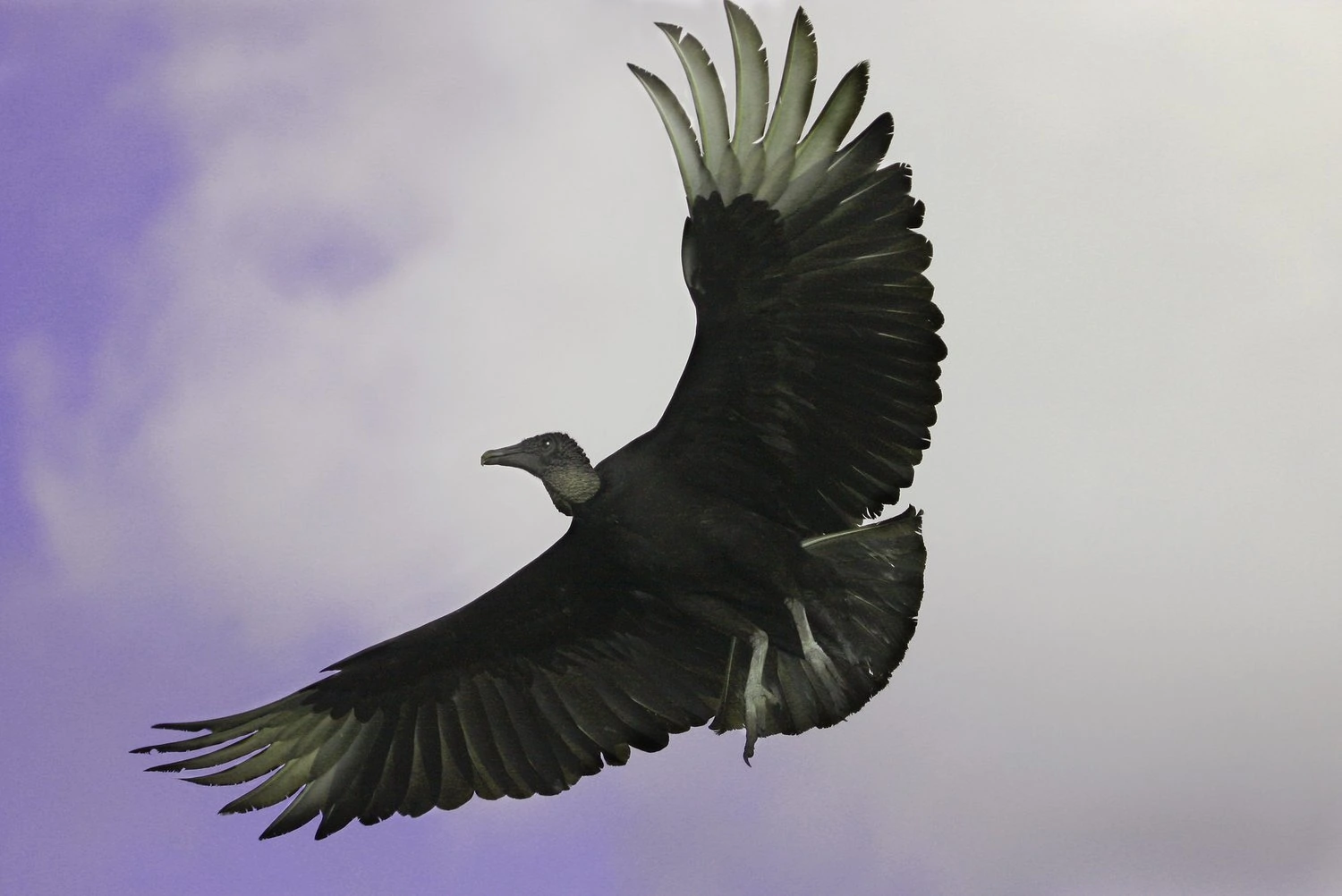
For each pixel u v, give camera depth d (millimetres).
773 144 10602
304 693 12266
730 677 12078
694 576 11250
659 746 12438
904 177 10672
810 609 11219
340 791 12359
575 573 12000
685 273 10719
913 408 10844
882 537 10969
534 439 11508
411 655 12359
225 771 12141
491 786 12500
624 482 11195
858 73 10539
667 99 10562
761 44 10562
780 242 10688
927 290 10656
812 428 11039
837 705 11359
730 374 10945
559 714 12586
